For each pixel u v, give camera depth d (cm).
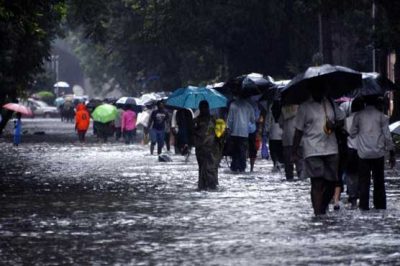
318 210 2750
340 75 2830
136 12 12669
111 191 3653
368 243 2170
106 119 8662
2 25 6128
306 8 7019
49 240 2283
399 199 3234
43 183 4069
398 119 6712
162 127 6456
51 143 8606
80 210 2958
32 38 8994
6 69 9244
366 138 2877
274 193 3503
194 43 11606
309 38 10706
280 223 2570
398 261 1916
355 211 2873
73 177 4416
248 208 2972
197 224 2569
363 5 6581
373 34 6356
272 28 10562
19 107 8119
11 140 9362
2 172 4775
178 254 2041
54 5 5659
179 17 11112
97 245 2192
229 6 10825
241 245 2161
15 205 3130
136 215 2803
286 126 4081
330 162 2745
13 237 2338
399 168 4694
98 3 9319
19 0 4922
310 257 1973
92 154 6612
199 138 3691
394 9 6247
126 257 2009
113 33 13750
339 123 2755
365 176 2895
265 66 11225
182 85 14188
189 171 4809
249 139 4659
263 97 4719
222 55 12744
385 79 3300
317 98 2759
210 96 4984
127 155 6462
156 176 4462
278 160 4631
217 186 3819
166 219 2692
